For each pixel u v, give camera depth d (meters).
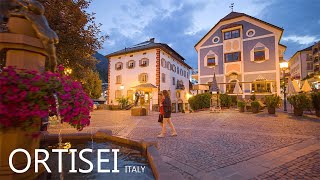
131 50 31.92
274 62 23.86
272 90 23.67
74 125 2.54
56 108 2.18
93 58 12.82
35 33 2.49
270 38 24.33
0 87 1.84
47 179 2.64
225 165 3.82
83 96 2.52
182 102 28.42
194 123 10.27
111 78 34.56
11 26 2.41
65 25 7.78
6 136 2.14
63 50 8.31
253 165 3.83
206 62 28.12
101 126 9.23
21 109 1.92
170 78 34.25
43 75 2.19
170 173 2.37
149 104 29.48
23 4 2.37
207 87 27.48
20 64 2.39
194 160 4.12
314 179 3.17
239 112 16.52
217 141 5.89
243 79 25.36
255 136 6.60
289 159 4.18
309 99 12.41
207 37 28.48
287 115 13.41
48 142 4.62
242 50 25.70
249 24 25.69
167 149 5.00
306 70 52.88
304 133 7.07
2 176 2.15
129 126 9.30
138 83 31.22
